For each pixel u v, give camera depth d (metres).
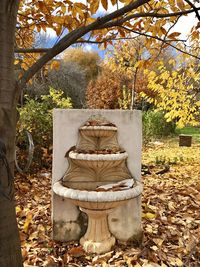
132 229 2.68
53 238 2.66
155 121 12.21
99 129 2.54
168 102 5.07
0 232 1.16
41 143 5.63
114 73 16.69
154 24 2.17
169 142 11.75
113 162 2.44
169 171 6.12
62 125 2.64
